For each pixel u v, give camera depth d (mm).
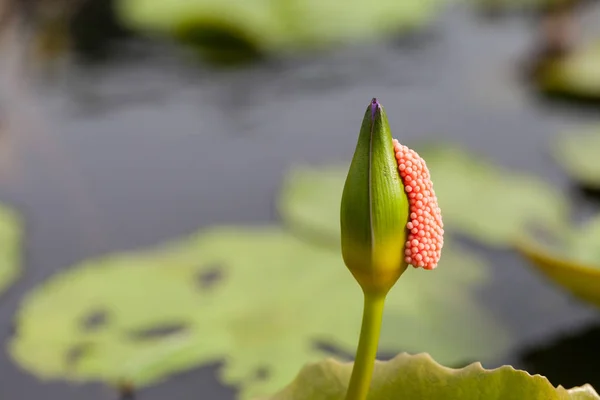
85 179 1433
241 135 1616
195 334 997
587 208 1338
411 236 750
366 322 765
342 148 1551
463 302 1062
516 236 1196
